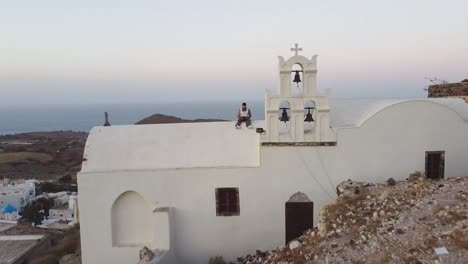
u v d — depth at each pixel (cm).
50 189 8831
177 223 1781
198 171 1761
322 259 1332
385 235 1332
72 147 14325
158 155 1823
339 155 1745
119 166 1786
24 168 11144
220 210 1783
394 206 1470
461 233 1228
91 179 1764
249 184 1759
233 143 1862
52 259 2516
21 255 3166
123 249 1772
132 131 1959
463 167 1791
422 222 1335
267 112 1728
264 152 1745
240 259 1731
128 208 1802
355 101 2178
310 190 1755
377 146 1750
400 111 1747
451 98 2131
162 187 1772
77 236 2895
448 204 1390
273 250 1695
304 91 1722
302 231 1766
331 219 1511
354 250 1320
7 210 6569
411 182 1659
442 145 1777
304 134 1741
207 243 1791
